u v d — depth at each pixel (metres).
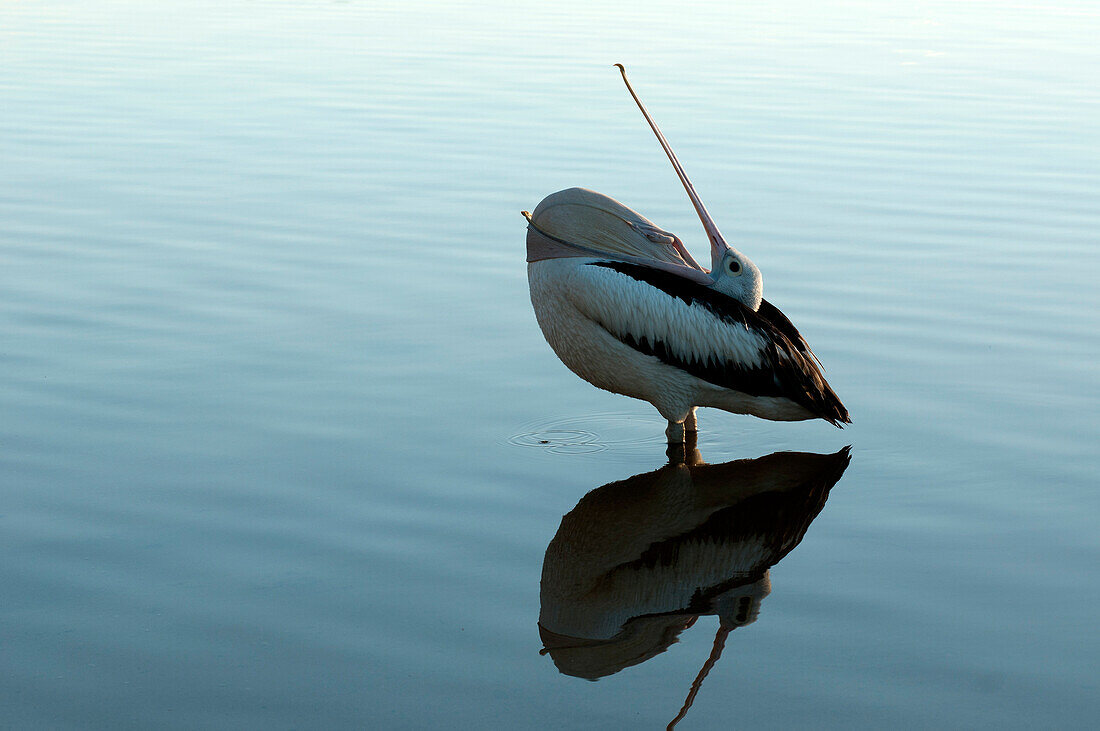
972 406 9.29
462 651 6.09
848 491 7.99
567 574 6.87
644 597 6.66
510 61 23.64
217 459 8.24
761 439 8.90
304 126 18.66
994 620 6.40
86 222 13.91
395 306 11.47
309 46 25.17
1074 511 7.66
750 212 14.59
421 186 15.59
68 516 7.41
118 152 17.06
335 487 7.88
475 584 6.75
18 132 18.16
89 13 29.56
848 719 5.56
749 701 5.69
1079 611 6.48
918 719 5.55
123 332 10.63
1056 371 9.95
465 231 13.81
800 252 13.14
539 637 6.23
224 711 5.57
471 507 7.67
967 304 11.53
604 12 30.42
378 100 20.41
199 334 10.62
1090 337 10.68
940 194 15.43
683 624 6.39
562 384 9.79
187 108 19.72
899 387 9.66
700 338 8.31
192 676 5.83
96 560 6.90
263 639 6.16
